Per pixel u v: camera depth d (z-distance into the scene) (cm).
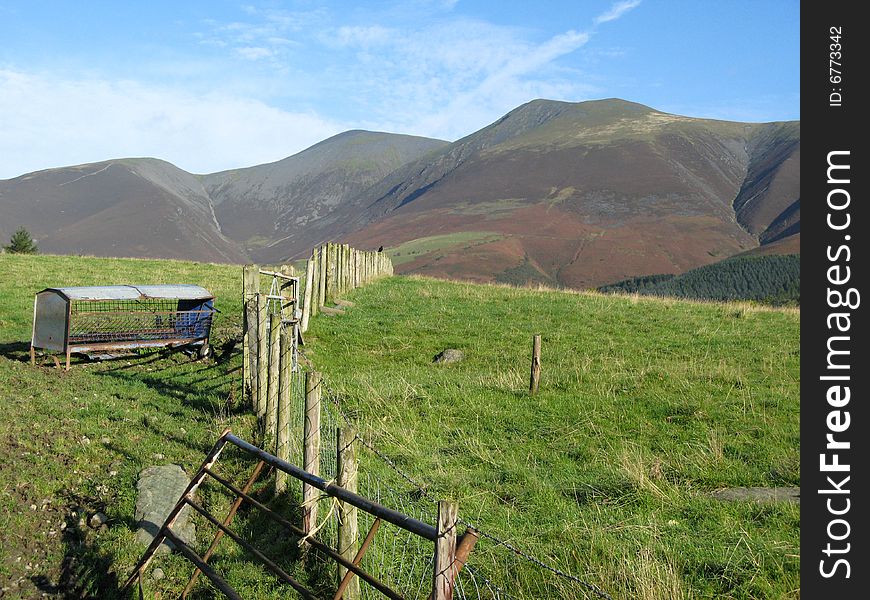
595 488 884
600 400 1299
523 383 1427
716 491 893
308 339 1833
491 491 866
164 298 1586
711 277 15588
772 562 673
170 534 710
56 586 697
